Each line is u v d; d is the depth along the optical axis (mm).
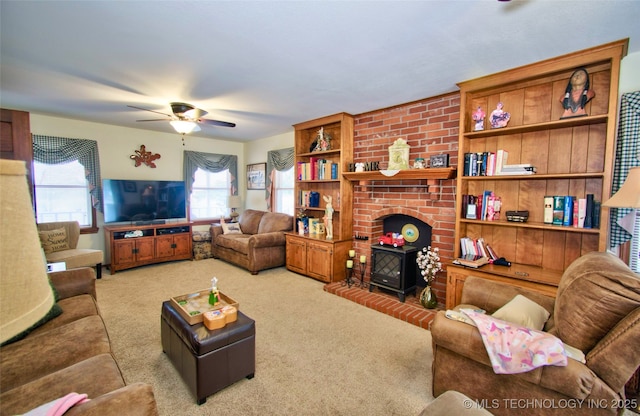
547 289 2266
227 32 1985
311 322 2975
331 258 4074
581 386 1289
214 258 5738
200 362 1822
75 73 2699
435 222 3385
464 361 1678
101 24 1897
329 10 1729
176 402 1859
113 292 3783
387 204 3855
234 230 5832
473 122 2949
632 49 2201
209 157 6320
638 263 2279
